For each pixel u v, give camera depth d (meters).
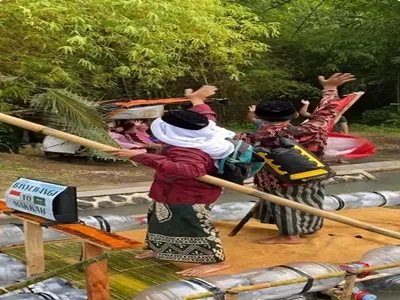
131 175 9.55
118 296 3.89
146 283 4.14
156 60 11.63
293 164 4.86
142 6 10.92
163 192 4.22
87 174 9.45
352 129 16.86
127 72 11.43
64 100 5.86
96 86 12.30
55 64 11.04
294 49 18.52
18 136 11.75
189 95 4.49
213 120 4.41
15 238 5.02
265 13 17.34
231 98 16.56
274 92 17.38
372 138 15.09
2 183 8.30
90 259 3.27
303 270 3.94
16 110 10.74
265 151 4.89
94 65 11.52
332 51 17.89
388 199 6.86
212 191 4.24
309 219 5.14
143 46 11.18
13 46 10.76
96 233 3.71
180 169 3.94
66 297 3.70
